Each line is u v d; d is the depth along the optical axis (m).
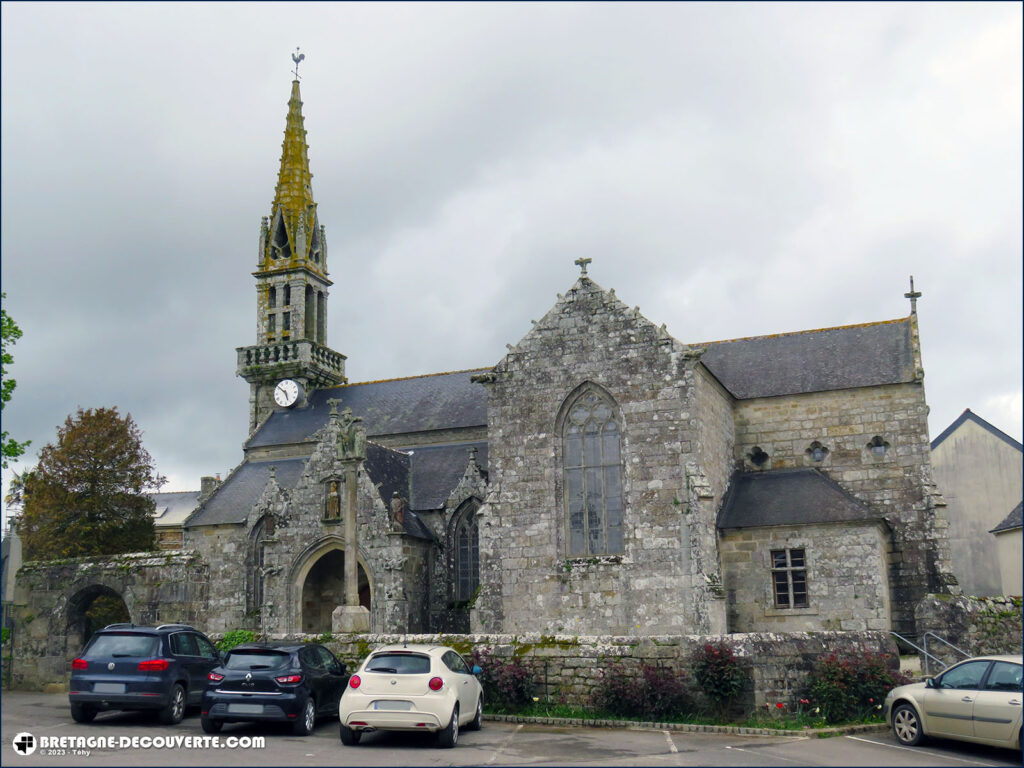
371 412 56.28
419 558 42.62
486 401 53.28
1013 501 53.12
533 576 36.19
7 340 35.25
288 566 42.19
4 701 32.03
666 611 34.09
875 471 40.34
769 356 45.50
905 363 41.75
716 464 38.34
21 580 39.44
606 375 36.78
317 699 22.48
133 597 38.28
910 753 19.38
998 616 33.22
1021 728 18.25
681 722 22.94
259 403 62.38
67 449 58.62
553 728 22.72
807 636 24.28
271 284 64.69
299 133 68.25
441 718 19.58
